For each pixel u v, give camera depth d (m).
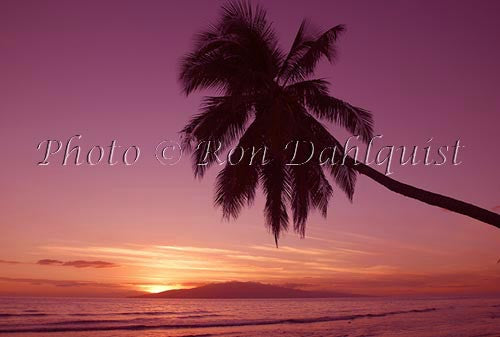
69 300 85.00
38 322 36.16
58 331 30.38
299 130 11.67
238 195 12.49
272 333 28.91
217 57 12.23
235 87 11.98
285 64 12.86
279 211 13.76
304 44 12.80
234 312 57.12
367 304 88.75
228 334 28.66
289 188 13.71
